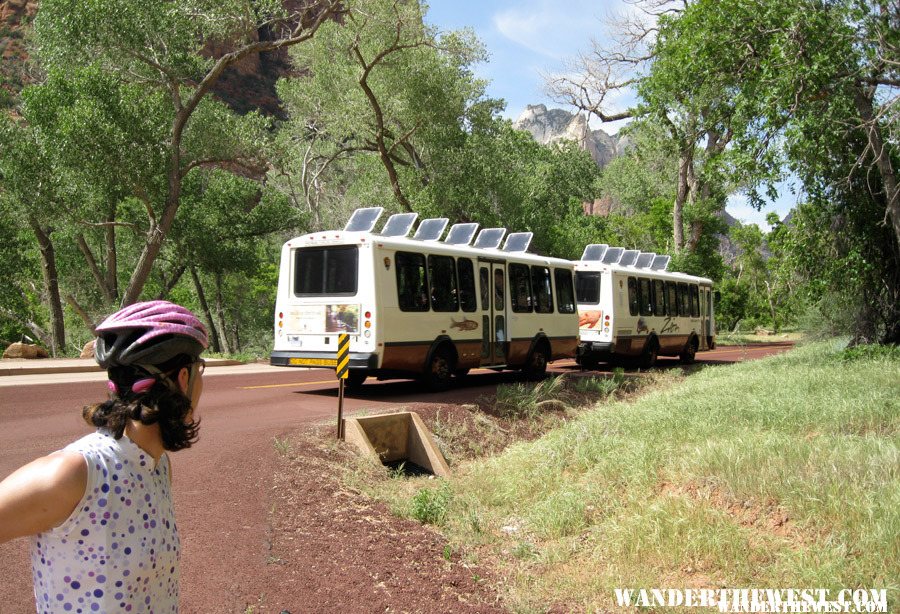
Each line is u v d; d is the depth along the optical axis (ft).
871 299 73.00
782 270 72.28
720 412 37.19
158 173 87.76
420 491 27.84
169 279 146.41
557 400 48.24
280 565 19.48
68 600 6.44
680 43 63.00
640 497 24.99
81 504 6.40
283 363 48.14
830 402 38.11
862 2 56.08
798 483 22.94
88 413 6.94
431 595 19.15
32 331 129.80
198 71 89.15
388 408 40.91
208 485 25.32
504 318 57.41
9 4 283.38
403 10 107.76
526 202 138.41
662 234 169.37
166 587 7.03
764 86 55.88
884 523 19.58
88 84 81.92
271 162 135.13
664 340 84.43
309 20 94.58
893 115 56.54
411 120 117.50
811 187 65.21
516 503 28.27
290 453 30.27
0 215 103.96
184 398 7.07
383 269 46.39
